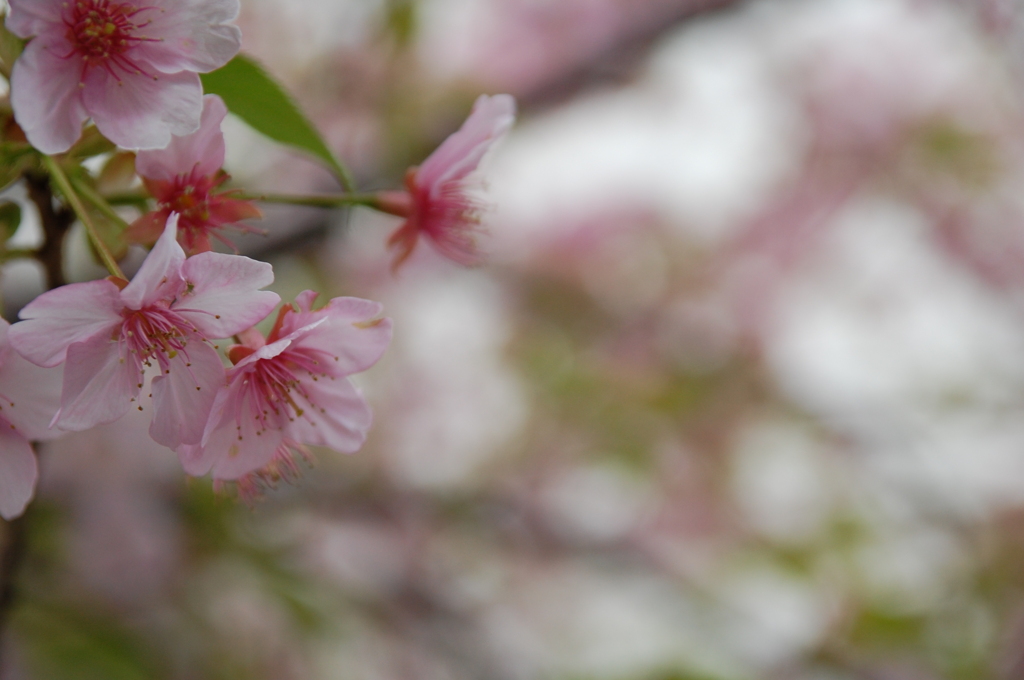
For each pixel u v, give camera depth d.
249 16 0.79
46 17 0.43
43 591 0.66
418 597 0.83
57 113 0.43
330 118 0.79
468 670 0.79
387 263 1.01
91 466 0.71
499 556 0.94
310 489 0.79
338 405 0.46
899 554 1.02
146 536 0.69
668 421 1.12
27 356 0.43
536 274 1.18
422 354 1.07
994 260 1.19
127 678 0.64
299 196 0.46
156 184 0.44
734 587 0.97
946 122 1.18
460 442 1.04
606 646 0.87
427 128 0.81
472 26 0.95
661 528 1.06
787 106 1.18
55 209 0.45
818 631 0.92
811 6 1.08
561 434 1.08
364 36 0.79
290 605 0.71
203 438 0.44
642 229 1.20
